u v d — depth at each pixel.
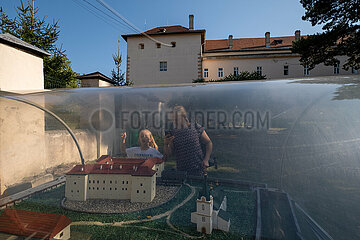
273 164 0.67
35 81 3.21
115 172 0.75
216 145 0.72
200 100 0.83
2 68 2.73
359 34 13.24
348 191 0.60
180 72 22.48
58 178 0.80
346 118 0.69
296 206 0.62
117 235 0.67
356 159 0.61
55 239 0.73
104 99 0.90
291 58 23.38
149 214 0.69
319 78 1.03
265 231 0.62
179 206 0.68
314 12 14.52
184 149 0.74
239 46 29.89
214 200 0.67
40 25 11.61
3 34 2.86
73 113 0.88
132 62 23.02
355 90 0.78
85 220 0.72
